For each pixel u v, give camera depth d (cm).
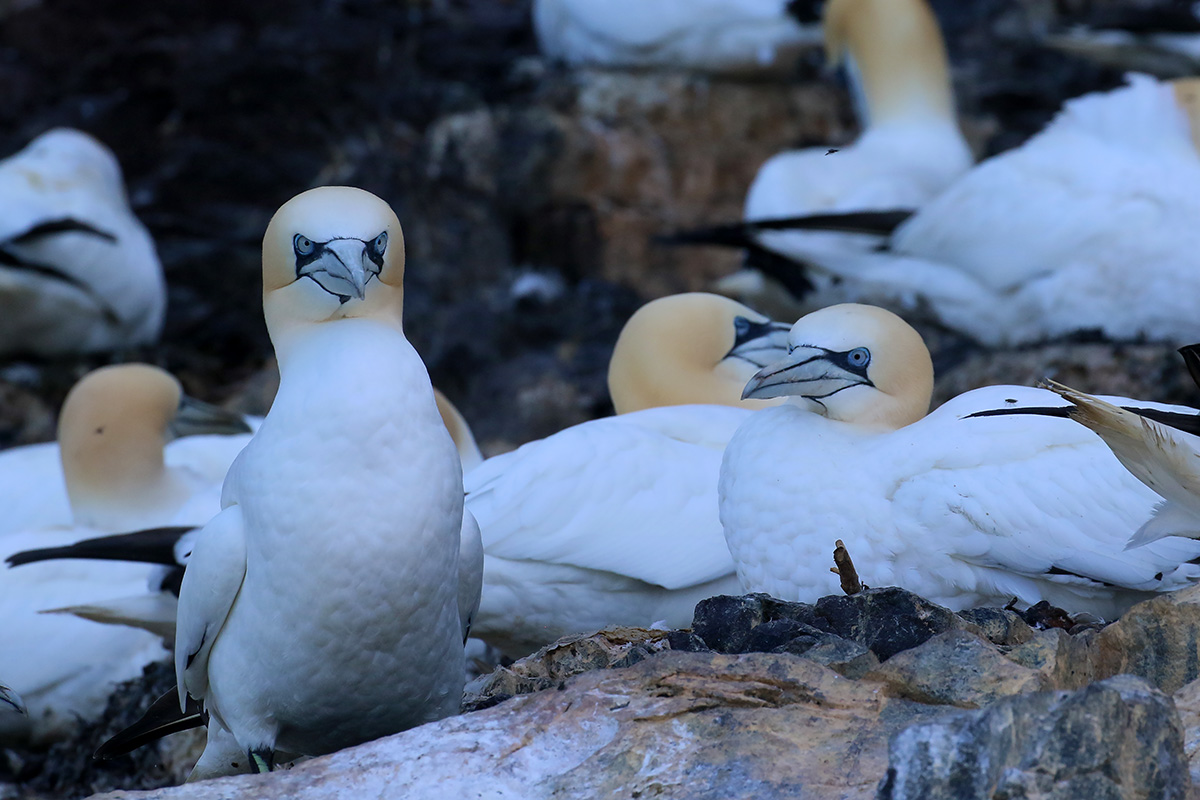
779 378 988
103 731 1371
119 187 2208
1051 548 930
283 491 779
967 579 954
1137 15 2142
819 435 981
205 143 2452
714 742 712
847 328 988
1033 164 1670
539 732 736
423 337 2209
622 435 1189
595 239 2316
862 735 708
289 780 712
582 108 2333
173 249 2322
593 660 881
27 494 1659
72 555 1255
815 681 741
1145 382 1600
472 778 708
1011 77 2559
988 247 1675
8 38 2667
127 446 1523
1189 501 800
